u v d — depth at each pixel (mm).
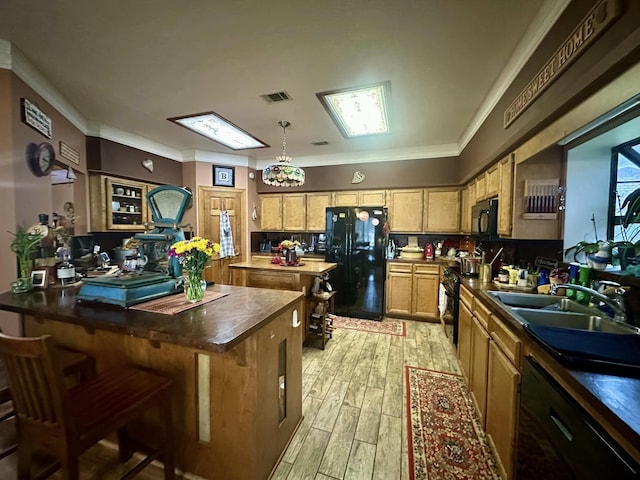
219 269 4797
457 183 4160
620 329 1318
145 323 1209
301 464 1586
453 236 4562
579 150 1986
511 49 1914
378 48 1934
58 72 2273
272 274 3135
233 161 4934
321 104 2814
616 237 1867
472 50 1933
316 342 3172
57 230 1992
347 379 2488
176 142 4176
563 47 1400
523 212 2197
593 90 1274
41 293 1663
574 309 1683
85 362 1546
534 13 1585
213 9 1595
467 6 1550
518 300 1902
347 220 4215
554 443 974
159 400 1289
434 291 4070
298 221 5137
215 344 1020
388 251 4484
